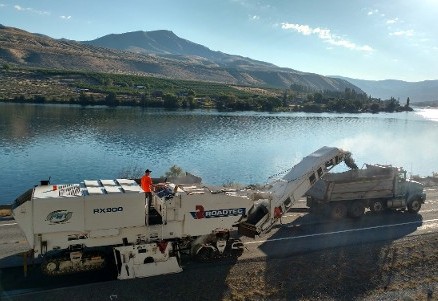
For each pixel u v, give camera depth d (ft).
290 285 59.77
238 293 56.54
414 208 96.02
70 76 611.47
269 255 67.56
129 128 312.91
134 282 56.54
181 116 410.93
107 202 55.21
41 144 237.45
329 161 79.66
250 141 291.17
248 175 190.60
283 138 313.32
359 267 66.23
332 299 57.88
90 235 55.26
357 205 89.45
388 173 95.09
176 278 58.39
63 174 176.86
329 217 88.99
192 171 193.26
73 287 54.49
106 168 190.70
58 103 444.14
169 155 228.02
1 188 153.07
